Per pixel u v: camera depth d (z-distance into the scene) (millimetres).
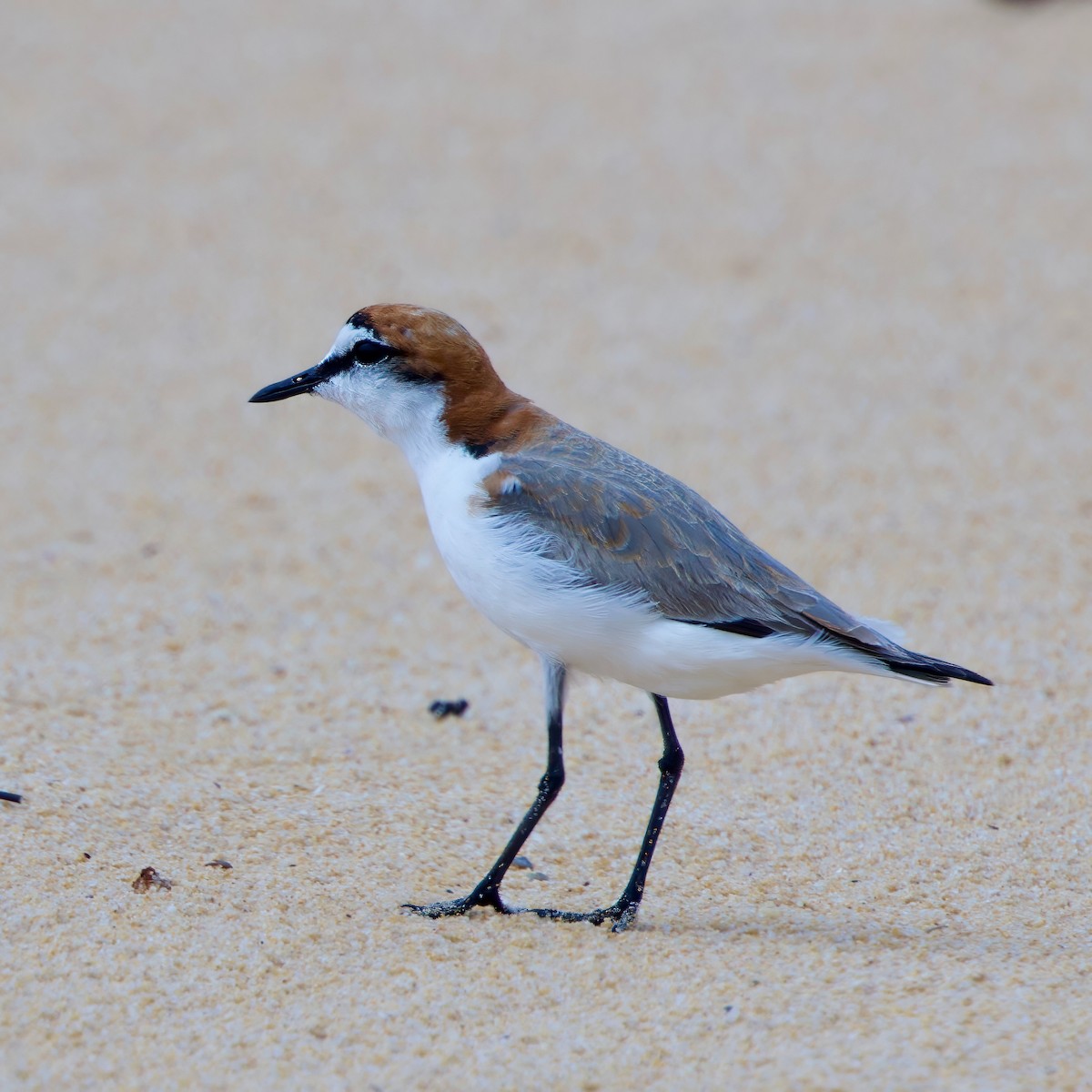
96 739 10586
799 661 7949
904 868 9211
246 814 9578
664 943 8008
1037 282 19203
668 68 26734
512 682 12227
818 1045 6793
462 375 8633
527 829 8469
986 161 22469
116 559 14383
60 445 16656
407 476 16266
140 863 8648
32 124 25000
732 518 14641
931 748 10852
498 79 26531
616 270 20328
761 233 21047
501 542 8102
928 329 18406
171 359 18531
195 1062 6812
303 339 18797
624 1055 6855
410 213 22062
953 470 15469
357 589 13906
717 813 9992
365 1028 7102
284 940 7887
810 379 17547
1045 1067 6461
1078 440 15859
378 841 9367
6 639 12578
